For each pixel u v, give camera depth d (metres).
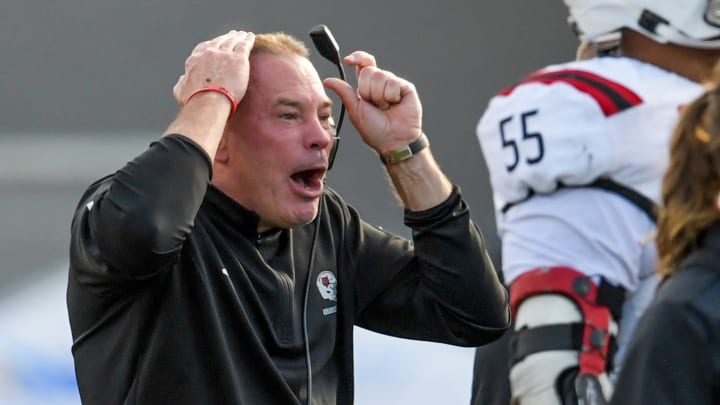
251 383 8.34
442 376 18.86
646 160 8.11
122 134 40.88
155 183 7.93
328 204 9.31
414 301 9.26
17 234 35.47
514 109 8.34
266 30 41.03
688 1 8.38
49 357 20.53
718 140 6.61
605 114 8.14
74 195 38.12
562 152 8.07
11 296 23.84
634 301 8.24
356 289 9.26
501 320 9.18
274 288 8.56
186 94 8.57
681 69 8.57
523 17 40.69
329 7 40.81
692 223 6.65
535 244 8.14
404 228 34.62
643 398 6.36
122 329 8.30
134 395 8.27
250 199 8.60
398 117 9.00
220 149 8.62
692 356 6.30
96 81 41.22
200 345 8.23
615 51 8.75
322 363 8.80
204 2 41.25
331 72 34.78
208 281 8.30
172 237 7.88
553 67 8.59
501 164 8.36
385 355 18.97
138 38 41.41
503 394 9.46
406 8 40.72
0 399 19.84
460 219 9.02
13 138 40.56
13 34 41.47
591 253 8.04
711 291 6.38
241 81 8.45
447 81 40.50
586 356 7.78
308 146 8.58
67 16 41.56
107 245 7.86
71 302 8.52
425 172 8.98
